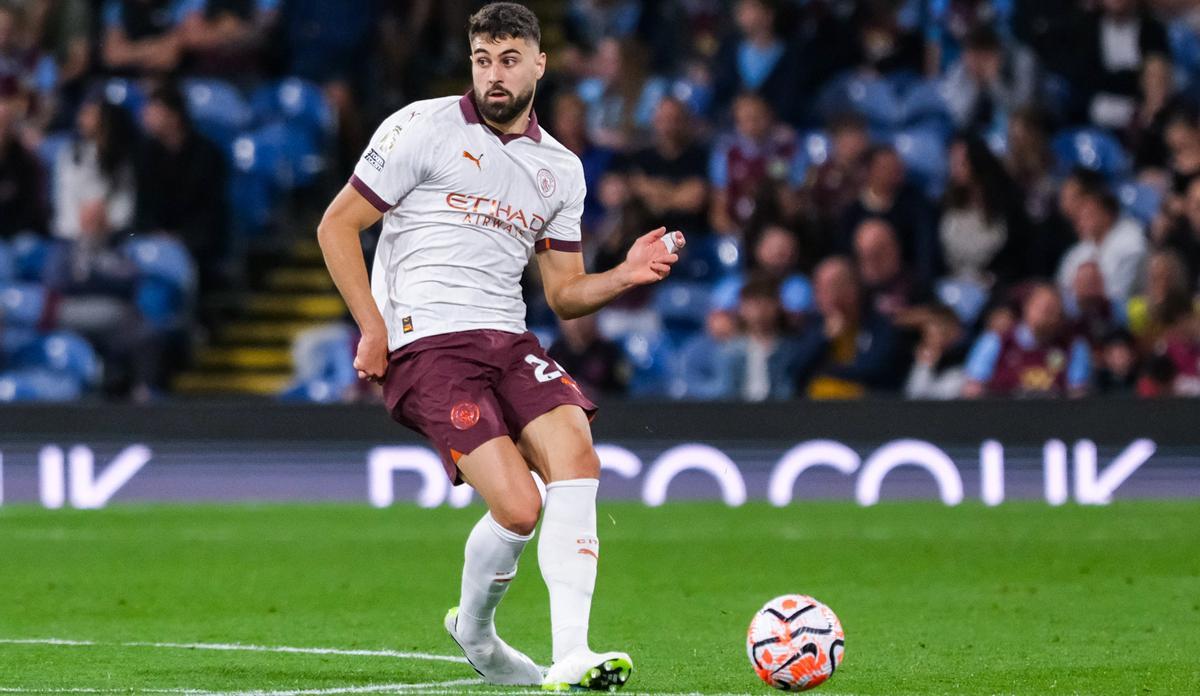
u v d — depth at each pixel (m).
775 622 20.50
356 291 20.98
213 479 51.81
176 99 59.75
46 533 44.00
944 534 42.91
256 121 63.91
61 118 64.88
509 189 21.39
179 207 59.88
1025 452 50.66
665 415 51.25
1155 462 50.53
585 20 69.31
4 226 60.62
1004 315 52.50
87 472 51.53
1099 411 50.56
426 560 38.50
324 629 28.31
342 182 63.47
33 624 28.94
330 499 51.66
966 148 56.59
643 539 42.38
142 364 56.72
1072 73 63.47
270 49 65.94
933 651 25.67
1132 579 34.75
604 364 52.94
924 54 63.62
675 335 57.12
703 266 57.72
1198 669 23.77
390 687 21.77
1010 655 25.22
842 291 53.00
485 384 21.09
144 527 45.28
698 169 58.47
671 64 66.88
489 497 20.47
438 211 21.27
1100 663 24.38
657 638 27.20
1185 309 52.38
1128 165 61.97
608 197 58.91
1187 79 65.50
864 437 51.00
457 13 66.75
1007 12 64.50
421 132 21.08
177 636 27.41
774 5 63.00
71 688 21.84
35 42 68.00
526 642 26.98
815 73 63.06
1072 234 56.56
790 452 51.12
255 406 51.84
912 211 56.25
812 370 53.19
